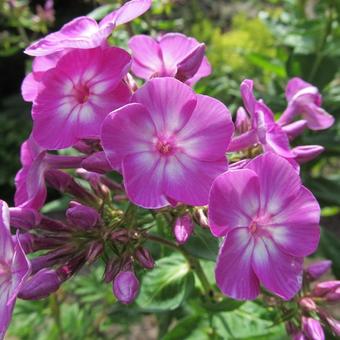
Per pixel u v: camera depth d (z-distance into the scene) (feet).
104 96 0.30
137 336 0.79
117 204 0.40
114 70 0.30
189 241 0.35
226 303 0.40
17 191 0.34
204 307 0.41
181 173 0.29
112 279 0.31
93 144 0.32
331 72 0.67
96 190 0.34
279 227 0.30
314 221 0.30
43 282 0.29
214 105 0.29
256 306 0.42
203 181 0.29
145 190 0.29
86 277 0.60
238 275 0.29
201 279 0.42
